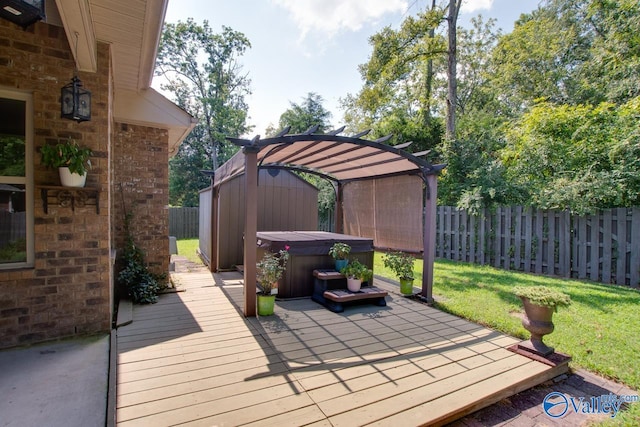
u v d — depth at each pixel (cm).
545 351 285
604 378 274
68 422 190
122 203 490
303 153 527
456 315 411
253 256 391
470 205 794
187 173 2108
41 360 266
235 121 2142
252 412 203
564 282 580
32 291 294
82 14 239
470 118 1266
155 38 327
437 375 256
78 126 311
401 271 512
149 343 307
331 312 417
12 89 285
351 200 738
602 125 671
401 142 1287
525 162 774
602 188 582
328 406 211
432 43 1079
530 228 692
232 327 355
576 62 1243
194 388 230
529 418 223
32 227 295
